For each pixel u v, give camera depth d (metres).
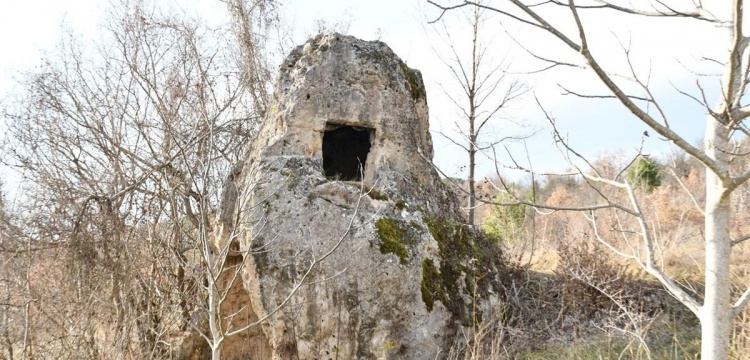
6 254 9.41
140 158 10.27
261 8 13.42
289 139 7.65
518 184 22.92
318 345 6.71
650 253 3.21
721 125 2.94
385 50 8.48
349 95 7.95
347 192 7.37
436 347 6.93
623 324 7.62
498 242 10.41
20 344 9.02
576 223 13.63
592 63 2.72
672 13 3.05
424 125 8.96
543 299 8.59
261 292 6.81
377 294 6.90
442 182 8.83
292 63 8.36
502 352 7.20
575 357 6.89
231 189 8.16
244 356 8.16
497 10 2.93
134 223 9.77
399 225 7.39
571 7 2.65
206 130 10.27
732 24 2.89
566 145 3.30
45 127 10.63
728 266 2.92
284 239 6.98
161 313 8.97
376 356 6.74
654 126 2.79
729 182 2.81
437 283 7.27
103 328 8.82
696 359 6.41
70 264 9.05
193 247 9.41
